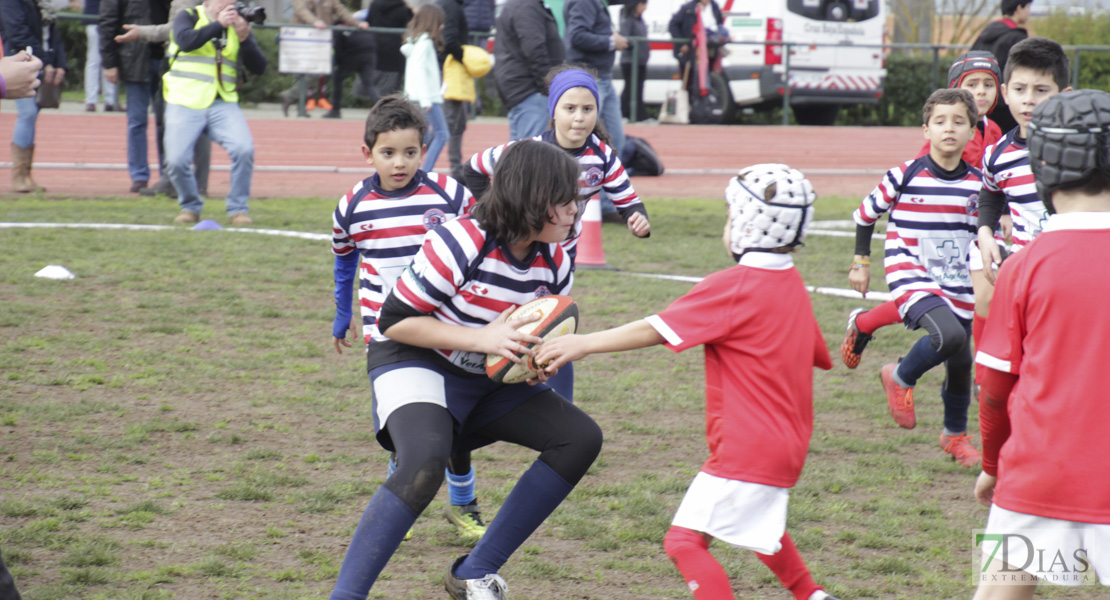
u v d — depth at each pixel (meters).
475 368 6.82
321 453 9.74
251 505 8.49
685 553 6.19
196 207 21.03
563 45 20.12
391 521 6.25
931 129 10.24
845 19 43.97
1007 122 15.42
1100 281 5.17
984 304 10.23
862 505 8.99
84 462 9.20
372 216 7.83
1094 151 5.20
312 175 30.19
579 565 7.69
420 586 7.27
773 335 6.17
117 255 17.80
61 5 43.06
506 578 7.43
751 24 43.34
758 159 36.66
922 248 10.38
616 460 9.92
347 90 40.66
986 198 10.05
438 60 25.72
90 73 38.78
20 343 12.62
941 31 66.19
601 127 9.88
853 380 13.01
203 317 14.35
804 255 20.50
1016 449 5.38
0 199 23.27
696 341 6.18
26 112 24.02
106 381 11.45
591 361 13.40
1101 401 5.14
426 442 6.39
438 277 6.54
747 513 6.14
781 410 6.21
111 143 33.28
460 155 25.44
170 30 22.02
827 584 7.41
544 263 6.87
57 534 7.71
